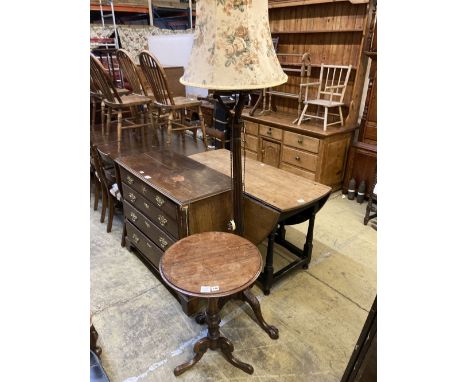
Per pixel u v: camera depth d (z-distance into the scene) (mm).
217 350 1561
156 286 2016
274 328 1641
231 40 1175
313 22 3361
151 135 3207
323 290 1972
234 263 1312
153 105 3092
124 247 2424
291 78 3717
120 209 2916
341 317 1768
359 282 2045
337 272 2137
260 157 3656
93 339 1467
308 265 2189
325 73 3393
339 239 2523
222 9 1153
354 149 3107
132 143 2904
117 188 2395
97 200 2961
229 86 1199
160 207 1778
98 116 3682
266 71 1237
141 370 1468
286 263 2215
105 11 4539
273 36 3736
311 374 1448
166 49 4254
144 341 1621
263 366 1485
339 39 3201
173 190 1708
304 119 3492
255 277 1245
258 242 1807
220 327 1699
